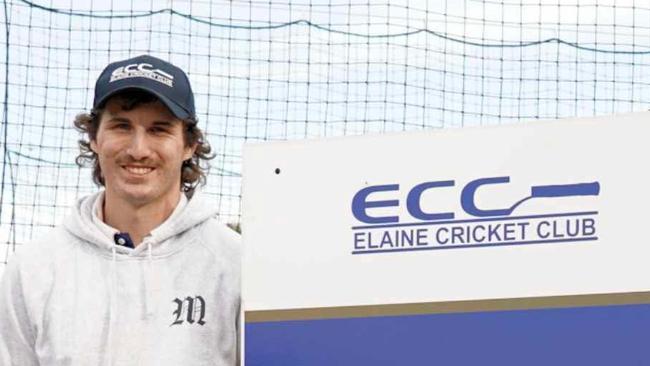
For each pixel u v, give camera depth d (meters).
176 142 3.31
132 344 3.26
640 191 2.69
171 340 3.24
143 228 3.37
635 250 2.68
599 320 2.69
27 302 3.30
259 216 2.90
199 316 3.27
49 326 3.27
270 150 2.91
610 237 2.70
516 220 2.75
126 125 3.28
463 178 2.79
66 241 3.39
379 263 2.83
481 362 2.75
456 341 2.77
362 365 2.82
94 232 3.35
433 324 2.78
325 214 2.87
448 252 2.79
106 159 3.28
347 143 2.87
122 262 3.33
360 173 2.86
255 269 2.89
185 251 3.37
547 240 2.73
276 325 2.87
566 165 2.74
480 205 2.78
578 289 2.71
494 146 2.78
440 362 2.77
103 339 3.25
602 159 2.72
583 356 2.69
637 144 2.70
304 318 2.86
